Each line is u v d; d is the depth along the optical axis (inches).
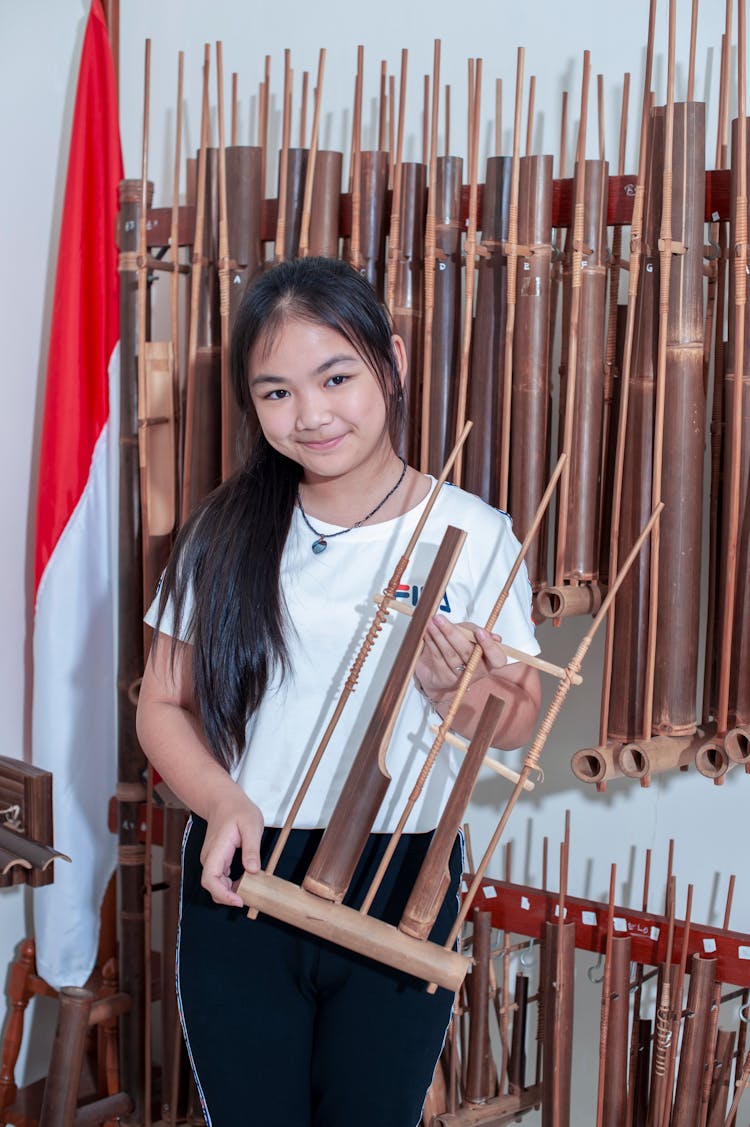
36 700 82.0
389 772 48.6
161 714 51.7
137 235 79.4
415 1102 47.2
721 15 69.9
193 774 48.8
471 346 70.8
